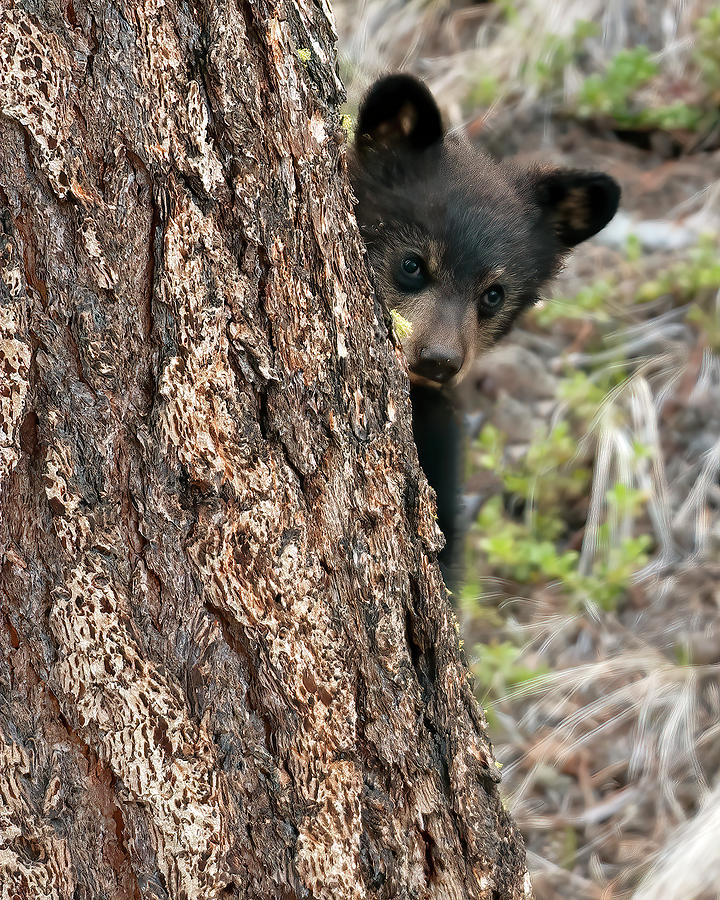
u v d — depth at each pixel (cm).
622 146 1438
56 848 375
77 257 362
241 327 389
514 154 1432
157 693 381
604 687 993
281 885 404
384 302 452
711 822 855
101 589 373
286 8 392
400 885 431
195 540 386
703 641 1014
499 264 923
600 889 849
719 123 1425
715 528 1112
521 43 1522
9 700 370
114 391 372
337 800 411
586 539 1127
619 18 1523
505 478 1161
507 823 490
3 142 349
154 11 363
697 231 1325
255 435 394
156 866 386
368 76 1497
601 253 1327
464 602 1037
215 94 376
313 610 405
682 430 1191
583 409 1199
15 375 357
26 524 368
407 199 906
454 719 465
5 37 343
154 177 370
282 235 395
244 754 397
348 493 422
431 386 865
